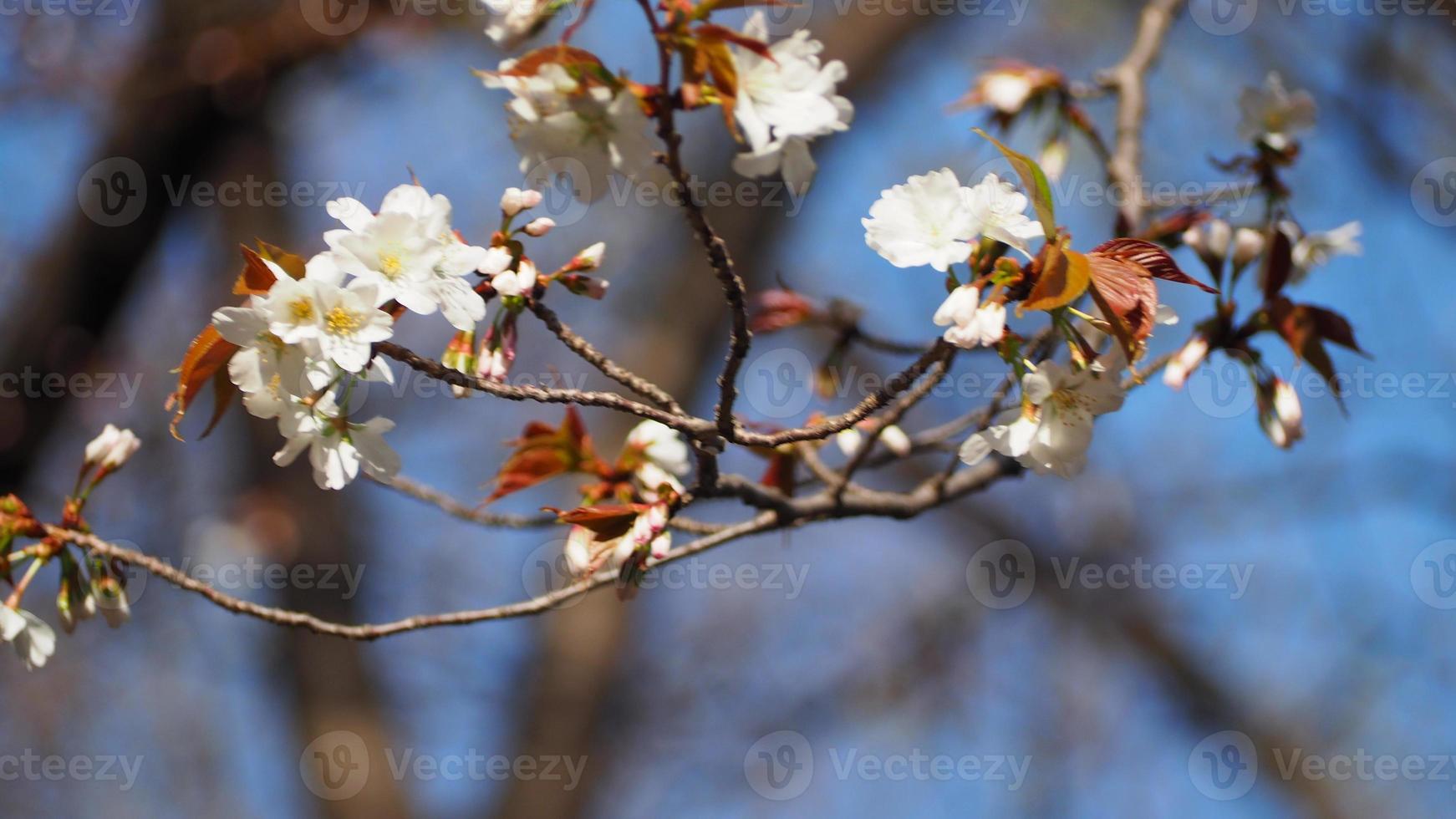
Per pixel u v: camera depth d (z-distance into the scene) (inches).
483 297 75.8
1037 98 131.1
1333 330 100.6
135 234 185.6
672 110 72.9
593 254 78.7
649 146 80.7
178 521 246.2
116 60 201.5
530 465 104.6
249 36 186.2
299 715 222.8
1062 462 73.9
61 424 187.8
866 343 125.8
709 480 83.4
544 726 232.8
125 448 90.6
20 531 87.5
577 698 234.8
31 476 188.5
